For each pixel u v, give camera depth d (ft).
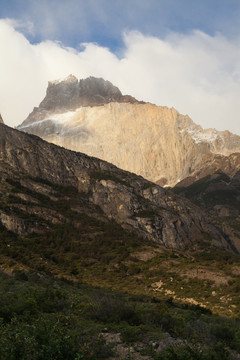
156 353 75.05
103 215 407.85
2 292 133.90
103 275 272.51
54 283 191.62
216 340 89.71
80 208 401.70
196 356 69.77
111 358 72.59
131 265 294.05
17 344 61.05
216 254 387.55
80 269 276.62
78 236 343.46
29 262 240.94
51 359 60.39
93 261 300.20
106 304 109.19
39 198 388.57
